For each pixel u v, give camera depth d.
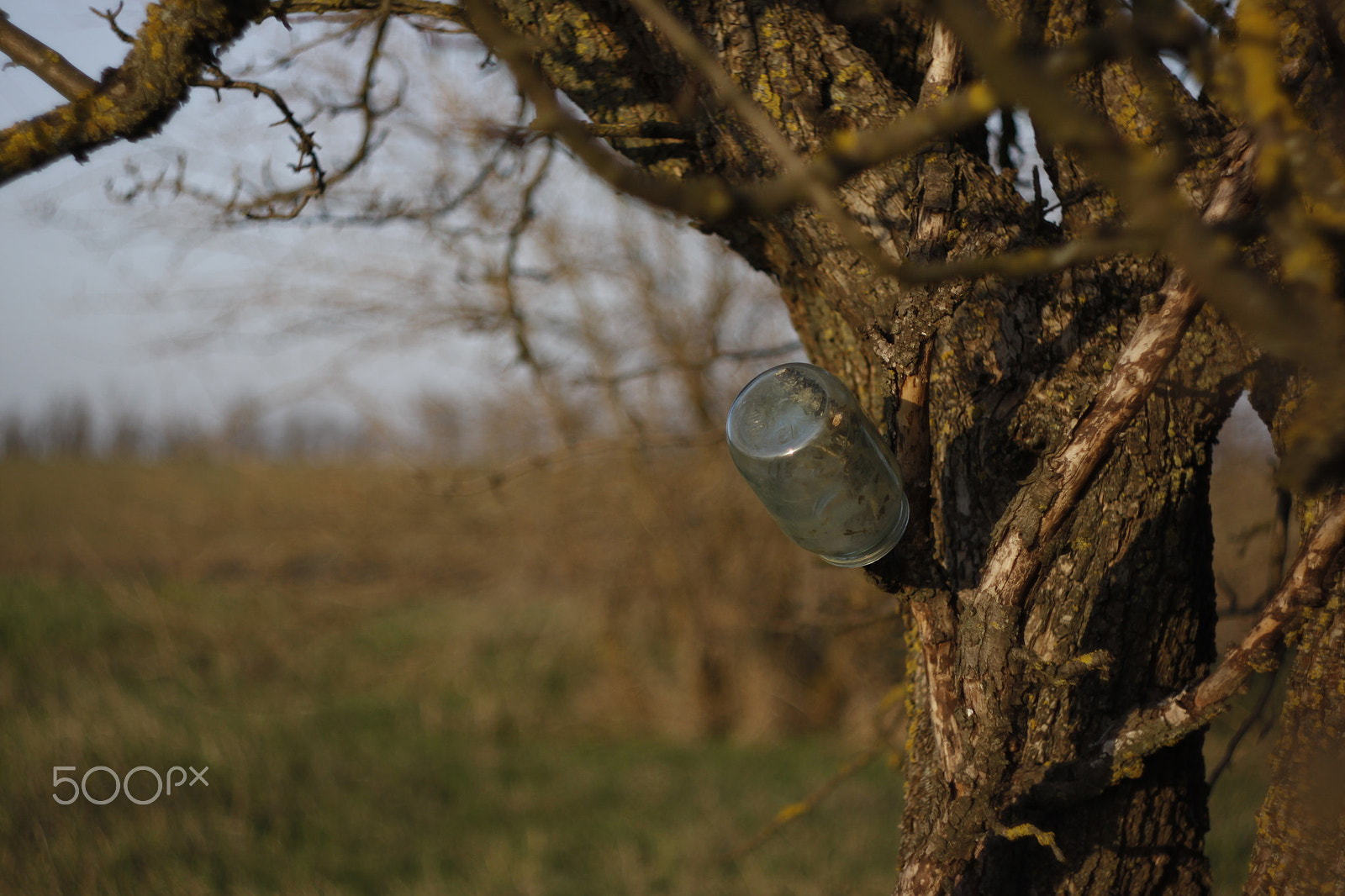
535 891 4.62
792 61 1.59
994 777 1.34
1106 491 1.50
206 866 4.54
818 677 8.00
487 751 7.06
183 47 1.55
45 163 1.61
